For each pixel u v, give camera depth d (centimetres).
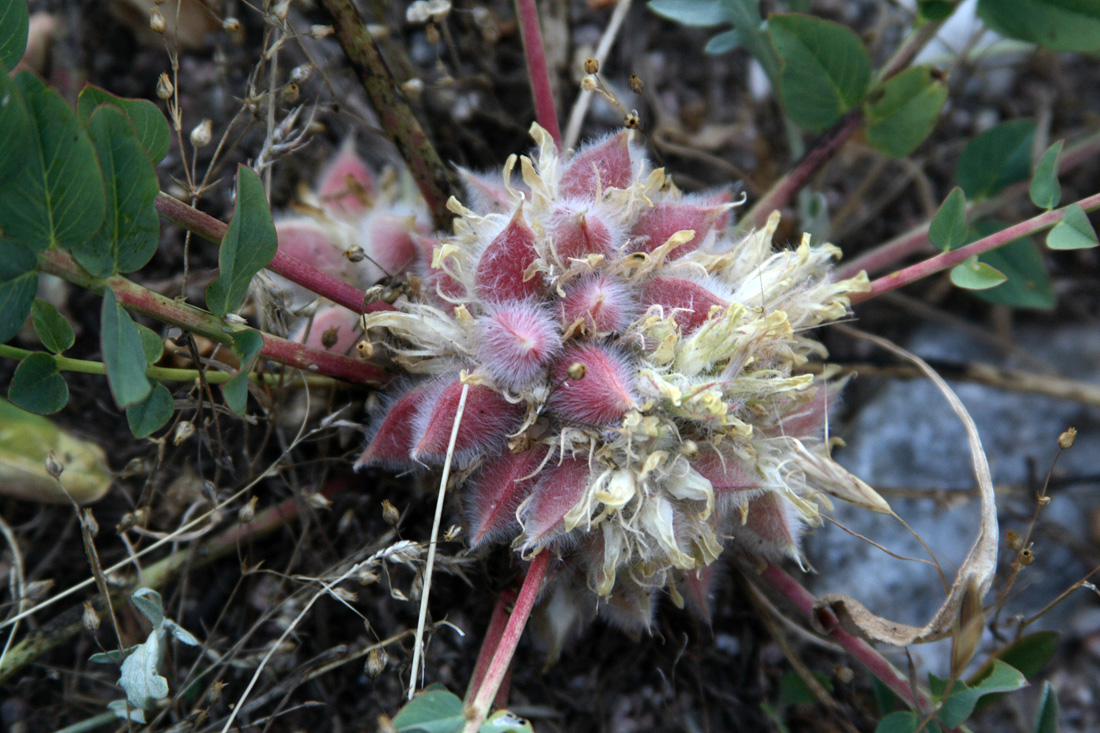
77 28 34
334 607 31
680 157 36
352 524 31
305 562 31
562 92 35
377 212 30
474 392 27
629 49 36
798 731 32
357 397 31
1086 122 37
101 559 31
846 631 28
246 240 26
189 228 27
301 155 33
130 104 27
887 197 36
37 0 33
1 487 30
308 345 29
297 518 31
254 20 34
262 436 31
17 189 24
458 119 35
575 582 29
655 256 27
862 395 35
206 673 29
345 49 29
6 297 25
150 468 31
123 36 34
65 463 31
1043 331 36
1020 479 35
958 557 34
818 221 33
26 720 30
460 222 28
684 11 31
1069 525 34
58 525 31
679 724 31
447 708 25
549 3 35
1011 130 32
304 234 30
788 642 32
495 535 27
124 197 25
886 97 31
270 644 30
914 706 28
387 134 30
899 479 34
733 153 36
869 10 37
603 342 27
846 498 28
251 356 26
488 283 27
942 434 35
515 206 28
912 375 34
